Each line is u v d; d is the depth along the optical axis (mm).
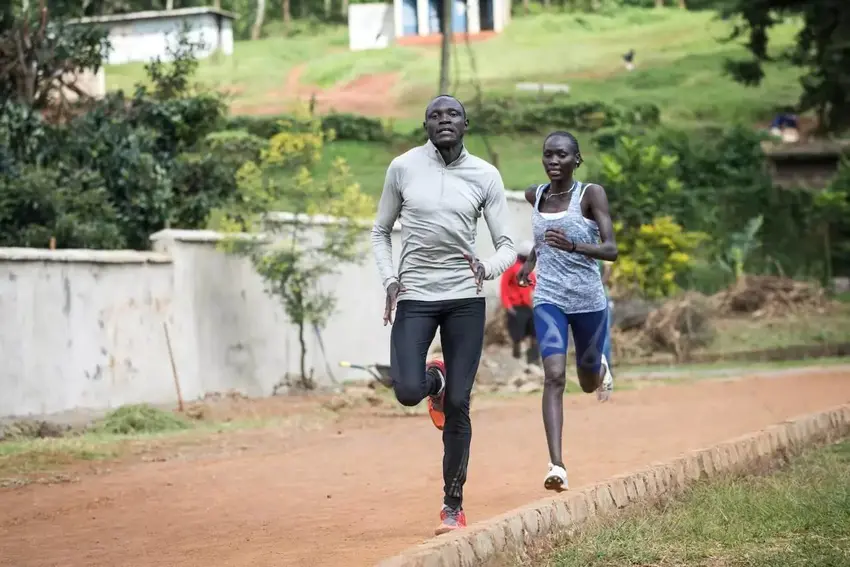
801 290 56531
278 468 21391
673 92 112562
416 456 22328
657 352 49562
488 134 96312
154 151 43688
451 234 12766
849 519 12273
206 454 24297
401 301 12984
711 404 29656
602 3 149125
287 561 12508
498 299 48906
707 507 13391
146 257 34406
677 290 55156
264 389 38250
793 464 17203
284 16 148500
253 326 38031
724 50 125812
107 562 13156
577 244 14570
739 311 55188
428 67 120750
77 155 40594
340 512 16062
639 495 13953
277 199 37688
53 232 37406
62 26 43375
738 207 69312
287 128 38562
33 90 43000
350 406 33438
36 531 15766
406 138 93125
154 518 16406
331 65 121062
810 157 81375
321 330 40500
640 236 54500
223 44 123000
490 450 22547
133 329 33875
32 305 30922
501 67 122062
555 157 14789
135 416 29219
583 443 22719
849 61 71250
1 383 29891
